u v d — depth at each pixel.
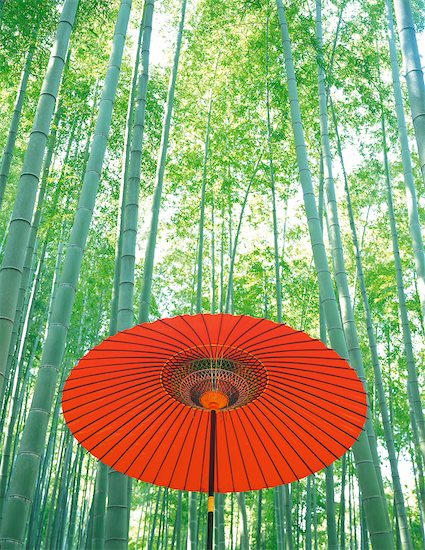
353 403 2.20
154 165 9.22
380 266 10.93
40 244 9.61
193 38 9.48
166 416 2.37
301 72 8.19
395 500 7.91
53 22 6.65
